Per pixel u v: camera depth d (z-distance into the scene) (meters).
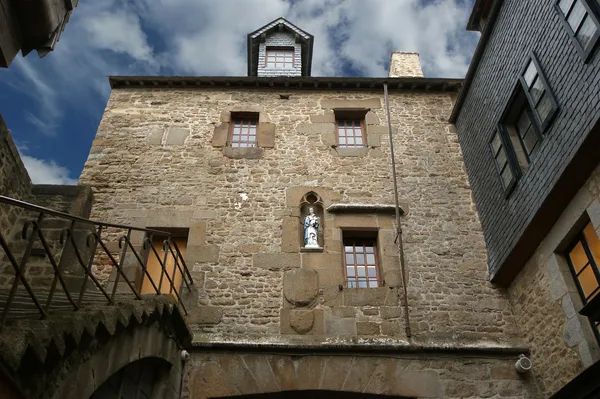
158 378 5.35
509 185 6.50
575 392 4.80
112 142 8.35
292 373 5.96
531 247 6.23
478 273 7.02
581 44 5.13
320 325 6.39
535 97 6.08
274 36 11.41
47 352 2.93
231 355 6.06
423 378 5.98
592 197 5.16
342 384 5.89
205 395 5.77
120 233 7.27
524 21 6.44
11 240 6.20
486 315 6.62
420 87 9.34
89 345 3.58
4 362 2.56
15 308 3.59
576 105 5.14
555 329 5.76
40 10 4.92
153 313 4.66
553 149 5.53
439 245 7.27
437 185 8.00
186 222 7.37
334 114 8.96
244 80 9.20
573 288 5.60
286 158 8.21
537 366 6.07
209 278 6.79
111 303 3.96
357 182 7.95
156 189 7.73
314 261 6.98
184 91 9.27
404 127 8.78
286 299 6.62
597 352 5.15
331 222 7.43
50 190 6.84
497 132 7.04
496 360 6.18
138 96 9.14
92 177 7.84
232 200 7.64
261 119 8.77
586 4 5.08
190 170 8.00
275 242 7.18
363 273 7.14
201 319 6.41
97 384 3.68
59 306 3.83
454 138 8.69
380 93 9.30
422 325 6.47
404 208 7.65
